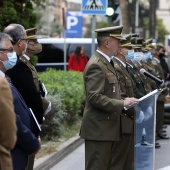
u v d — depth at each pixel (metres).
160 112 17.95
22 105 7.60
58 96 16.06
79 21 32.16
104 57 9.58
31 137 7.29
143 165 9.84
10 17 14.97
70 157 14.83
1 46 7.12
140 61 15.17
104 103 9.27
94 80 9.34
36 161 12.73
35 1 17.08
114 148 10.83
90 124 9.59
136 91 11.66
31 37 9.73
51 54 31.55
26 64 9.26
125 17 37.41
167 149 16.34
